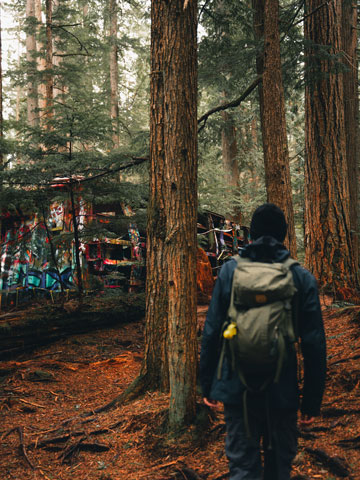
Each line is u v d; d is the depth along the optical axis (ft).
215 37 33.53
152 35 15.23
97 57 82.48
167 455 10.41
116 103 65.31
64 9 56.85
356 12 42.80
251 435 6.53
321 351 6.40
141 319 29.76
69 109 25.12
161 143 14.98
